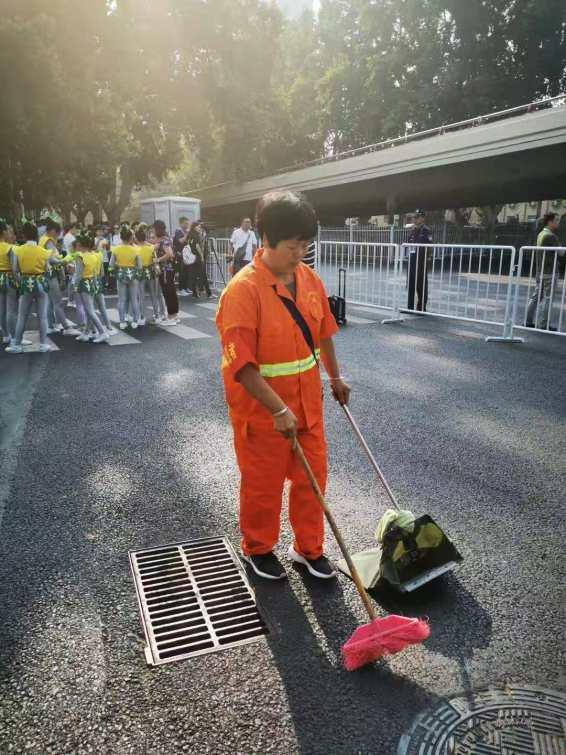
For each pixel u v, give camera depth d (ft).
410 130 113.60
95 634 8.04
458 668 7.44
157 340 28.81
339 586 9.13
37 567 9.61
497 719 6.65
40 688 7.11
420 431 15.92
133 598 8.84
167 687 7.13
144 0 103.30
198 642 7.89
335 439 15.39
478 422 16.63
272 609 8.59
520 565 9.65
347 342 27.78
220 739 6.43
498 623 8.27
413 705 6.87
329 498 12.01
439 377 21.53
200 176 190.29
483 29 105.09
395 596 8.85
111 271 31.86
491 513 11.36
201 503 11.82
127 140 97.71
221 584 9.18
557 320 33.04
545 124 67.00
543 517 11.22
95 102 84.64
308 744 6.36
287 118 136.05
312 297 8.43
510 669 7.42
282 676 7.32
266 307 7.91
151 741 6.40
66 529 10.81
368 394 19.43
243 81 121.19
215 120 125.39
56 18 78.18
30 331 31.96
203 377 21.72
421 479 12.90
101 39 92.99
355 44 124.88
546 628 8.17
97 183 92.53
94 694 7.03
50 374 22.39
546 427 16.21
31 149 79.15
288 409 7.70
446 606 8.64
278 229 7.48
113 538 10.51
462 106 106.32
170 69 111.55
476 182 86.69
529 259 30.71
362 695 7.02
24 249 25.77
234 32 117.70
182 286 49.65
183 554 10.00
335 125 129.39
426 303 35.99
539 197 100.68
